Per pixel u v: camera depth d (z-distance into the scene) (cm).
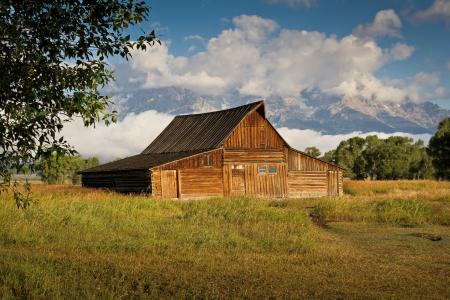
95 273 1213
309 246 1717
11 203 2219
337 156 13088
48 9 757
